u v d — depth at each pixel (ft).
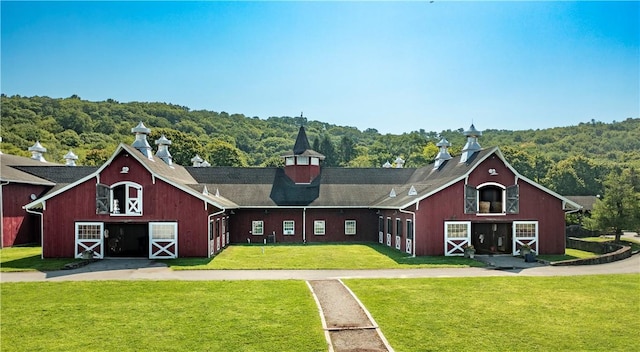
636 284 64.64
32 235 122.83
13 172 120.67
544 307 52.26
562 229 99.60
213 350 39.29
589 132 517.55
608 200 127.24
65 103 422.41
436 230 95.76
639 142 462.19
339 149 404.16
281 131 572.10
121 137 377.30
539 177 310.86
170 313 49.37
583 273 74.33
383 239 121.08
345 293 58.29
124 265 81.56
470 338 42.29
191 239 91.56
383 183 137.69
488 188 102.63
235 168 138.21
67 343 40.91
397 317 48.14
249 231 125.29
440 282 65.31
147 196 90.89
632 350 39.81
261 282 65.26
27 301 54.49
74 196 90.53
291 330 43.98
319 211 127.44
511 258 92.32
